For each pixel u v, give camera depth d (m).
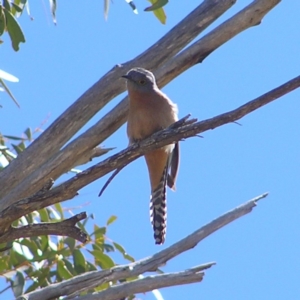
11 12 13.27
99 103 11.95
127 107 11.96
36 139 11.66
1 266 12.10
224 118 8.78
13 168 11.45
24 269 12.21
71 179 9.07
